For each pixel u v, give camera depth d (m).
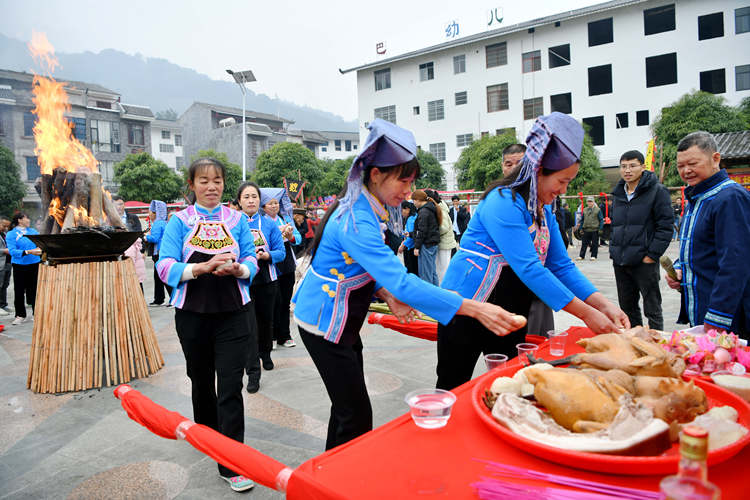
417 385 3.85
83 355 3.94
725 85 23.72
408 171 1.65
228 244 2.64
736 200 2.33
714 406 1.29
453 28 30.66
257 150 49.16
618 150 26.33
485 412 1.23
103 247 4.09
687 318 2.72
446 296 1.52
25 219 6.84
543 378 1.18
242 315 2.57
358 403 1.87
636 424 1.01
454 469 1.04
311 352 1.87
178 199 30.09
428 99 31.97
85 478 2.59
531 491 0.91
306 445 2.92
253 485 2.47
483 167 23.92
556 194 2.02
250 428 3.16
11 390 3.98
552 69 27.64
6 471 2.68
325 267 1.81
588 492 0.91
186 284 2.50
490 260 2.14
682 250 2.69
